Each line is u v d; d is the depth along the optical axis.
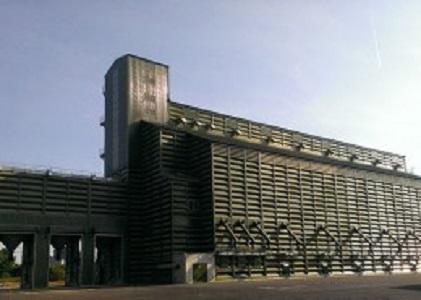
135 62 108.75
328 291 45.66
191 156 101.06
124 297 45.91
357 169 122.75
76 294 55.75
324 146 135.88
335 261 110.06
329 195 113.94
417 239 132.00
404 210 132.00
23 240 90.62
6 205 86.56
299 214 106.44
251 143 111.06
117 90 109.75
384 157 150.38
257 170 101.69
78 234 92.38
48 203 90.62
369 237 120.31
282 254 100.19
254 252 95.31
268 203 101.50
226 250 91.81
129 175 100.94
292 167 108.25
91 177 96.50
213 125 115.50
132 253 97.44
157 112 108.50
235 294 45.47
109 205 97.06
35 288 83.25
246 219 96.94
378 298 35.06
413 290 44.94
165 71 112.69
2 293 64.19
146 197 100.06
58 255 96.44
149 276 93.94
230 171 97.44
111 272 98.50
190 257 86.69
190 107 114.06
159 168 97.69
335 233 112.69
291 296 40.03
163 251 91.69
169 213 92.12
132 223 98.81
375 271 118.19
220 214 93.56
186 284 79.75
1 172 87.44
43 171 91.56
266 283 72.56
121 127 105.94
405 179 135.00
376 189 126.06
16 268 152.38
